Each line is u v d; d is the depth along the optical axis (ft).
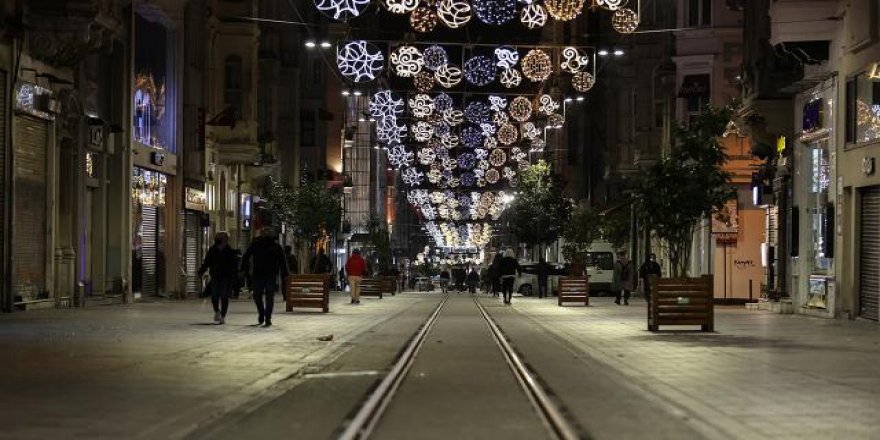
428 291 284.20
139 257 132.16
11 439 30.81
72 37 100.07
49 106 102.53
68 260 109.19
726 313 117.19
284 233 208.13
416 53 104.99
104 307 111.75
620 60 218.38
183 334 73.15
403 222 550.77
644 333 81.00
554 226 251.60
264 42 193.88
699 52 158.61
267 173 196.03
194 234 155.43
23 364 51.83
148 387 43.42
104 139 118.73
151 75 135.54
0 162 94.58
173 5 140.36
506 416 36.58
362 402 39.58
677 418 36.06
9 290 95.40
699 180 84.94
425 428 33.83
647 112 195.83
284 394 41.98
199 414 36.06
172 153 143.95
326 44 131.54
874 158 95.91
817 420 35.88
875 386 45.83
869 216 99.04
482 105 150.20
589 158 278.87
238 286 146.00
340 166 272.10
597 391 43.88
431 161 211.41
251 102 166.91
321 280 112.16
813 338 75.20
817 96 111.34
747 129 129.39
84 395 40.70
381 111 180.14
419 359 58.90
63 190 109.70
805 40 105.70
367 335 76.79
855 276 100.89
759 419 36.09
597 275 199.82
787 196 123.13
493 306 138.00
